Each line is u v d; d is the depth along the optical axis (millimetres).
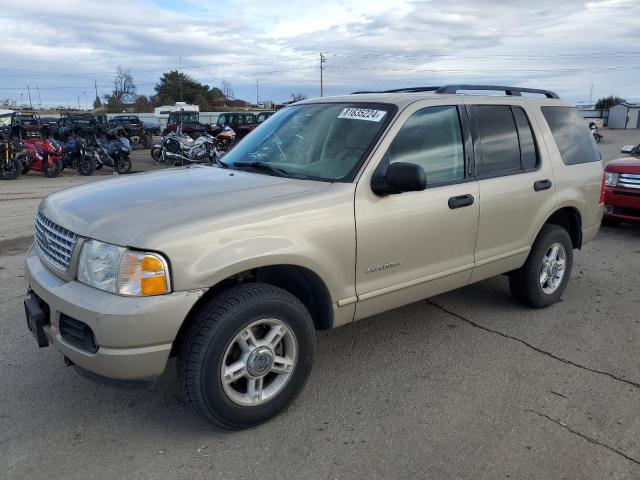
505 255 4430
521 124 4609
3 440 3021
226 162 4176
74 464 2840
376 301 3588
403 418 3289
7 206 10422
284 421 3246
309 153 3805
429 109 3879
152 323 2676
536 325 4699
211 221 2857
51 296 2896
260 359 3057
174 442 3035
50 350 4062
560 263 5094
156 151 22406
